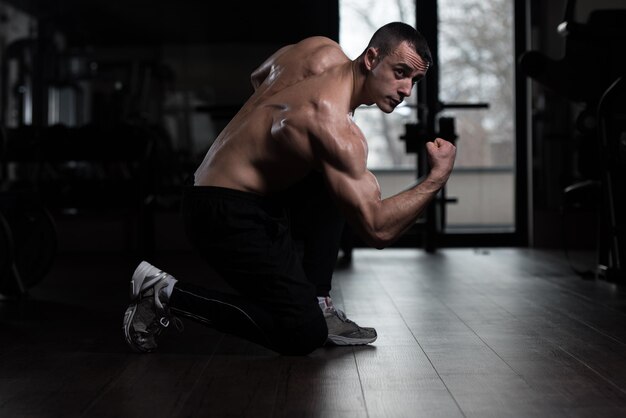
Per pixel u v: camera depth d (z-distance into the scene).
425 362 2.14
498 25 6.05
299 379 1.96
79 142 5.59
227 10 6.42
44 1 6.44
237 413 1.68
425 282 3.93
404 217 2.04
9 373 2.06
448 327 2.67
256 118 2.15
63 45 6.46
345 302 3.26
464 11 6.04
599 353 2.25
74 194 5.65
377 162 6.09
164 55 6.46
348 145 2.01
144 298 2.23
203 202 2.12
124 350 2.35
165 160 6.37
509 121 6.07
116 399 1.80
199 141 6.44
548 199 5.95
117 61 6.48
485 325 2.71
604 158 3.75
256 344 2.40
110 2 6.46
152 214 5.84
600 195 4.00
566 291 3.57
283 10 6.34
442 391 1.85
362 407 1.72
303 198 2.28
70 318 2.96
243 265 2.12
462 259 5.16
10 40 6.43
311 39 2.31
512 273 4.31
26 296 3.50
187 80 6.45
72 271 4.64
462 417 1.64
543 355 2.23
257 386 1.90
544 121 5.92
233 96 6.45
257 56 6.43
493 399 1.78
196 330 2.63
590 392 1.83
